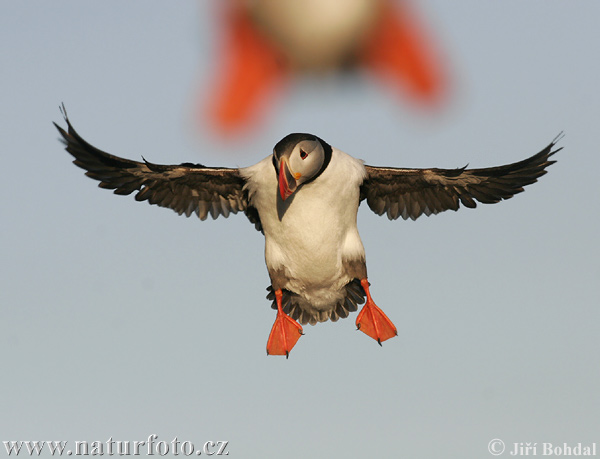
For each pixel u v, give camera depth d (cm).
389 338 1191
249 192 1177
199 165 1235
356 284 1241
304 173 1045
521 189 1245
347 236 1179
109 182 1184
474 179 1256
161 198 1273
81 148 1062
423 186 1296
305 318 1266
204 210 1295
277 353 1193
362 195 1295
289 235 1158
